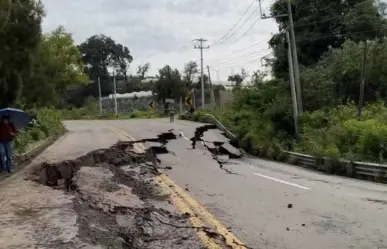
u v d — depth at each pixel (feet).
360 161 61.98
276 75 155.94
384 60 117.50
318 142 80.43
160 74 286.46
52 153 65.26
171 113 147.33
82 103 361.30
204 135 98.32
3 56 53.42
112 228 26.37
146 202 34.99
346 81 121.70
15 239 22.06
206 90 287.89
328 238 24.40
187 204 34.63
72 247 20.70
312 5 151.43
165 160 66.74
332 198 37.22
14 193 35.50
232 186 44.57
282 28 156.15
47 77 86.43
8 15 48.37
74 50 158.20
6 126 49.73
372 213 30.63
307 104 115.03
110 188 38.70
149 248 22.72
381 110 95.14
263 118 110.83
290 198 37.37
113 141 82.33
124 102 321.93
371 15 144.46
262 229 26.63
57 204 30.63
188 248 22.57
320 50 154.10
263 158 82.33
